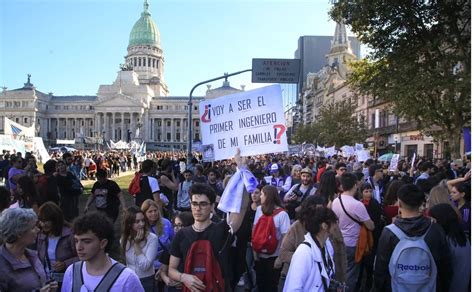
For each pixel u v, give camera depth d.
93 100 164.50
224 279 4.68
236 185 5.45
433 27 22.69
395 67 22.95
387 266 5.15
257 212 7.47
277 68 17.75
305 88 126.44
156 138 167.50
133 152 60.75
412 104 21.92
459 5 21.95
